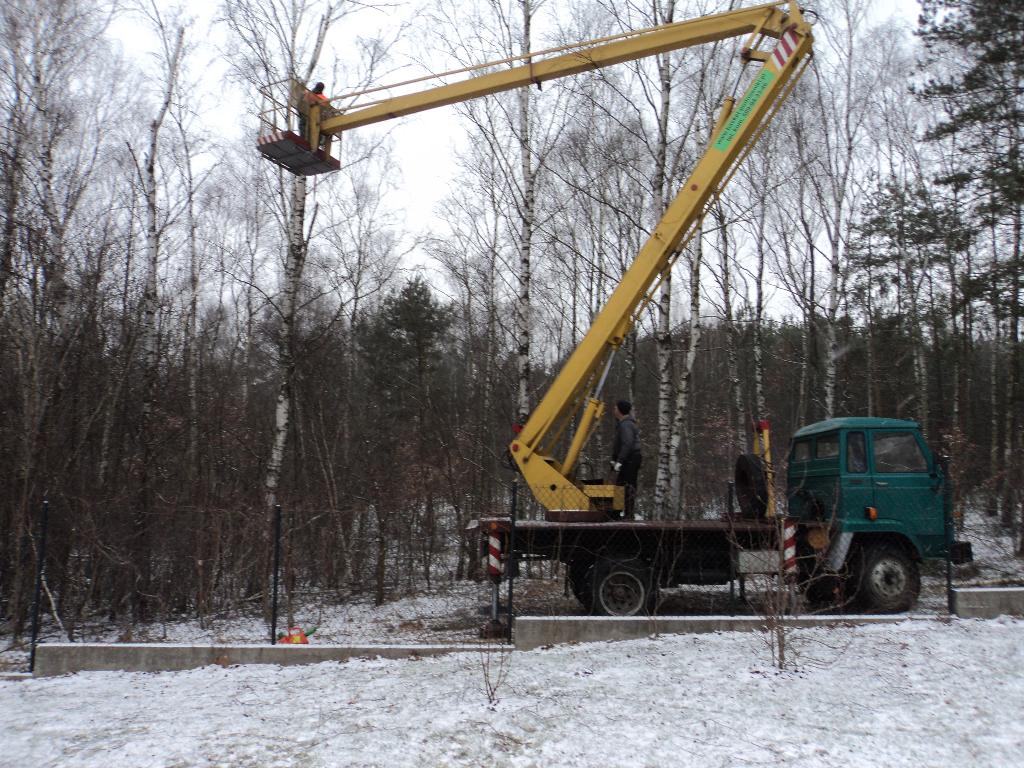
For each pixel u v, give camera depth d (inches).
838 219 743.1
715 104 584.1
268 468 488.1
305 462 598.2
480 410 702.5
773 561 352.2
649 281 387.2
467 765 181.8
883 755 185.2
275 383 747.4
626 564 367.6
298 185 505.4
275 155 435.8
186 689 269.3
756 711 217.5
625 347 776.3
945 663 263.0
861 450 387.5
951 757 183.6
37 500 424.5
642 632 316.5
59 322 459.8
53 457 440.8
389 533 544.1
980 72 642.2
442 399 728.3
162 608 442.0
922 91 675.4
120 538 432.5
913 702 223.6
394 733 203.6
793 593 333.1
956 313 822.5
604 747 191.6
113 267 503.5
